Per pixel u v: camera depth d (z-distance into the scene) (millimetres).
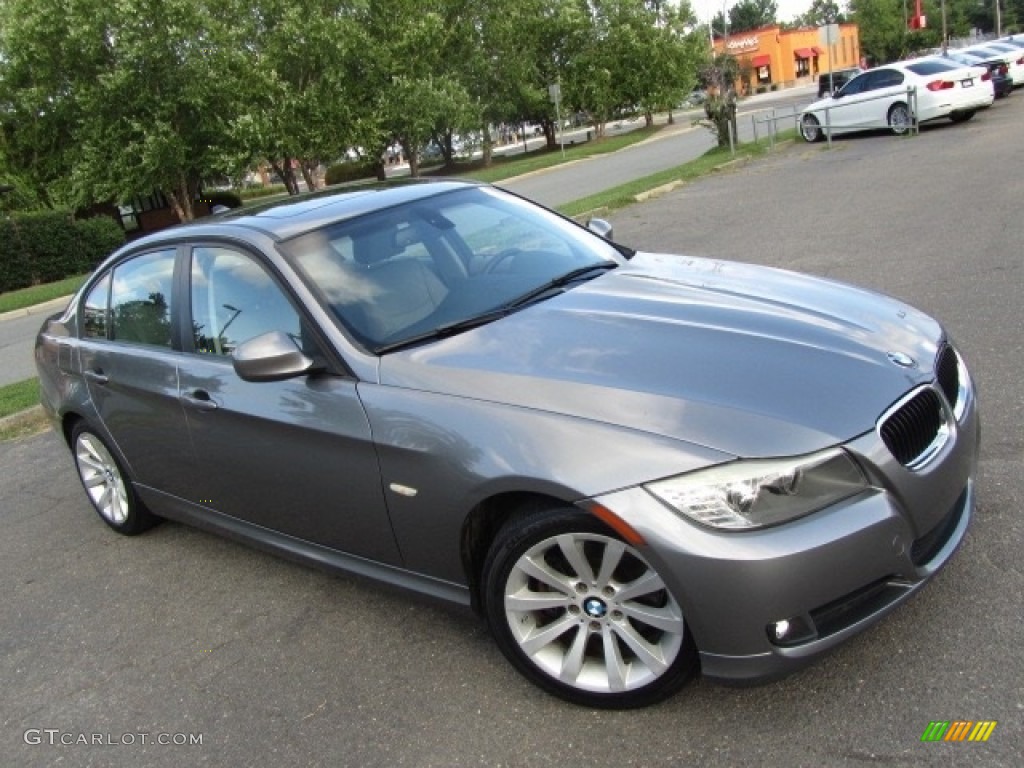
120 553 4727
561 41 44531
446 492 2947
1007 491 3689
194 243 4043
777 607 2475
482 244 4043
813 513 2520
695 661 2693
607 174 25094
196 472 4039
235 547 4562
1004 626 2910
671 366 2900
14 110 29094
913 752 2494
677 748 2664
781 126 31859
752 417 2617
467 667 3244
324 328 3387
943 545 2861
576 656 2863
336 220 3875
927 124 21438
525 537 2799
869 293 3697
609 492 2590
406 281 3641
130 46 26938
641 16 44594
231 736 3098
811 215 11234
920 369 2969
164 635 3832
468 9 41281
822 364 2875
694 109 66625
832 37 28078
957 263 7586
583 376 2904
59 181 29109
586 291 3635
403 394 3102
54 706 3457
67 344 4809
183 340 4020
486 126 43250
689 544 2498
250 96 30250
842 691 2770
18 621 4184
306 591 3990
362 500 3262
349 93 32812
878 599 2656
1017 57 26750
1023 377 4855
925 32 87312
